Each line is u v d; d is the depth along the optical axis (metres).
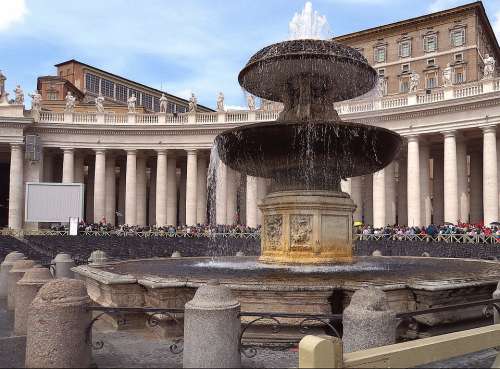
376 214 40.66
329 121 10.56
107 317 8.84
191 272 9.92
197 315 5.68
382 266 11.65
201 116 47.75
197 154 48.69
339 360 5.12
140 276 8.82
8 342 7.66
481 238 27.55
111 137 48.03
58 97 66.00
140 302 8.48
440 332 7.70
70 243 29.81
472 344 6.67
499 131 37.81
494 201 35.84
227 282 7.77
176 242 32.53
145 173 51.94
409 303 7.70
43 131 47.12
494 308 7.64
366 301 5.95
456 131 37.97
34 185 38.00
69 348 5.72
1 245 27.72
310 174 11.74
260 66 12.18
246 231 39.16
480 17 63.16
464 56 61.69
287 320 7.36
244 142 11.34
